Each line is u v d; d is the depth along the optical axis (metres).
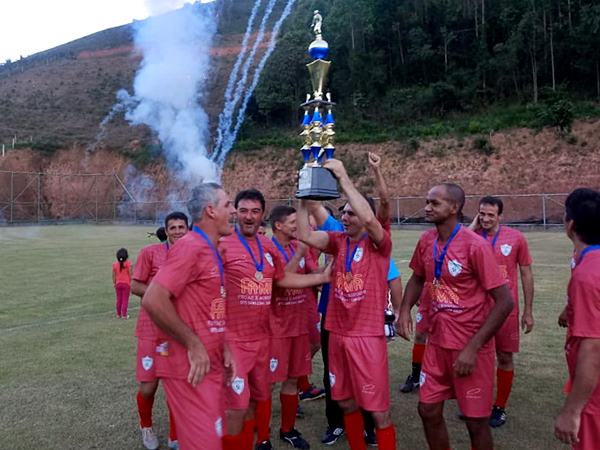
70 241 26.77
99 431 4.66
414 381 5.65
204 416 3.06
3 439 4.48
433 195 3.68
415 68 51.88
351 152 45.94
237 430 3.74
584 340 2.58
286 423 4.47
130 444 4.41
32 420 4.89
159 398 5.58
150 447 4.32
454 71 49.12
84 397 5.47
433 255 3.73
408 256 16.75
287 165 49.97
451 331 3.58
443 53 50.38
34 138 63.66
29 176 55.59
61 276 14.16
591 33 42.06
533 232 28.05
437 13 52.59
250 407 3.96
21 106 73.94
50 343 7.59
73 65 85.56
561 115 37.88
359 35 55.12
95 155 60.53
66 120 69.56
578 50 42.69
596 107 39.62
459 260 3.56
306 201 4.02
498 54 46.56
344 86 54.44
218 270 3.20
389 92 51.28
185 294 3.10
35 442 4.43
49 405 5.25
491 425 4.64
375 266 3.76
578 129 38.03
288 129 57.06
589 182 34.97
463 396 3.52
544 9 45.31
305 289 4.60
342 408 3.88
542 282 11.55
